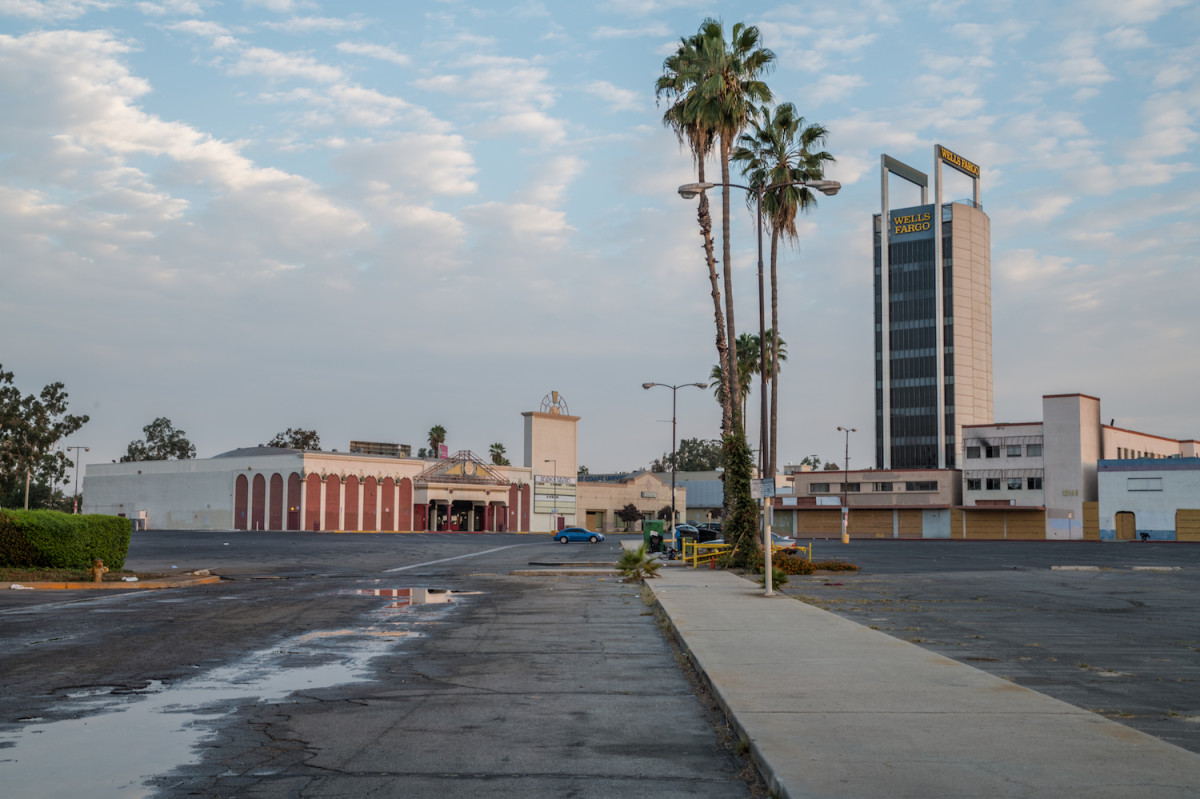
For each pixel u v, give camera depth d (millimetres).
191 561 41250
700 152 43188
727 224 40469
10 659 12602
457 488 119312
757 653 12234
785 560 33594
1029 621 17719
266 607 20328
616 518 145625
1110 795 5863
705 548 38719
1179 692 10164
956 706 8711
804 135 48125
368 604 21203
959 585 28047
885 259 146625
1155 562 45125
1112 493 91688
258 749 7668
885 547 70438
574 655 13164
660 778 6832
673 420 74312
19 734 8195
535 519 132250
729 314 40125
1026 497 97812
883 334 145875
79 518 29422
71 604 20984
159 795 6410
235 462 109250
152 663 12281
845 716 8242
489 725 8594
